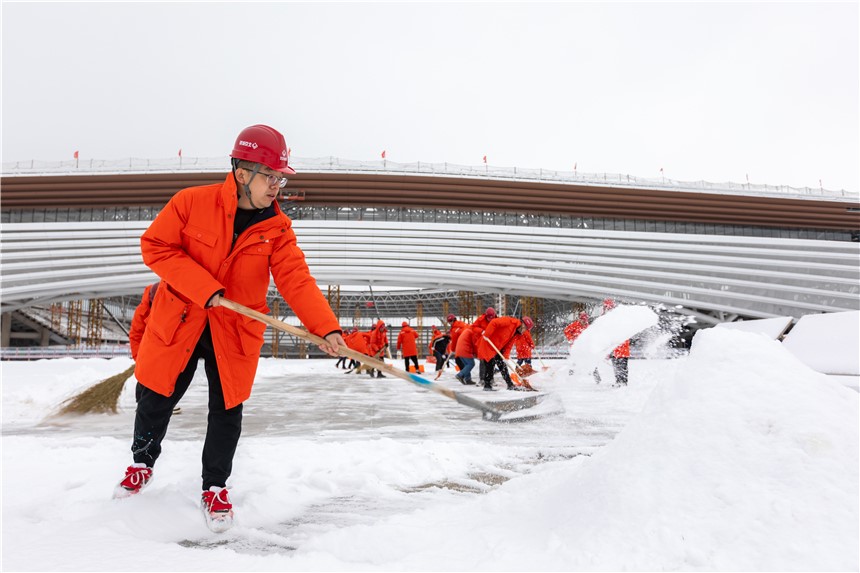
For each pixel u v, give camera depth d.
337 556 1.71
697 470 1.58
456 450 3.61
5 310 42.88
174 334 2.20
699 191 43.75
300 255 2.36
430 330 63.47
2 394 6.71
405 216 43.84
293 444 3.79
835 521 1.33
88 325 53.78
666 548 1.41
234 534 2.06
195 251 2.22
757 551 1.32
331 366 22.38
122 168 40.59
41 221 42.25
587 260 43.44
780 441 1.55
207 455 2.19
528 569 1.44
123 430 4.75
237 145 2.18
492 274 42.72
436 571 1.49
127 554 1.67
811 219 45.72
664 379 1.97
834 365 5.03
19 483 2.72
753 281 43.84
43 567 1.55
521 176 43.81
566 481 2.01
